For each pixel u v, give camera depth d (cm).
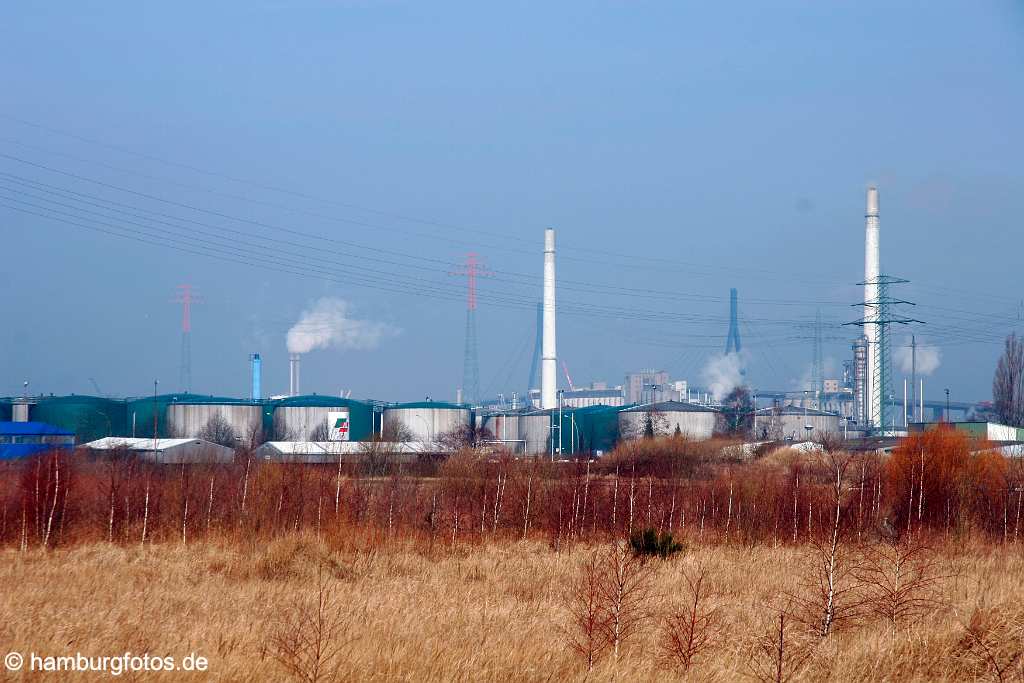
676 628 3216
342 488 7831
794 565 5488
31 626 3102
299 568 5047
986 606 3659
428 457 14012
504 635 3238
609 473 11962
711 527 7550
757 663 2995
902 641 3166
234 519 7112
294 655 2642
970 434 12888
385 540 6631
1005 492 7925
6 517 6462
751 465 12388
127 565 5275
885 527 6312
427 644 2972
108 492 7212
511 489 7938
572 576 5053
